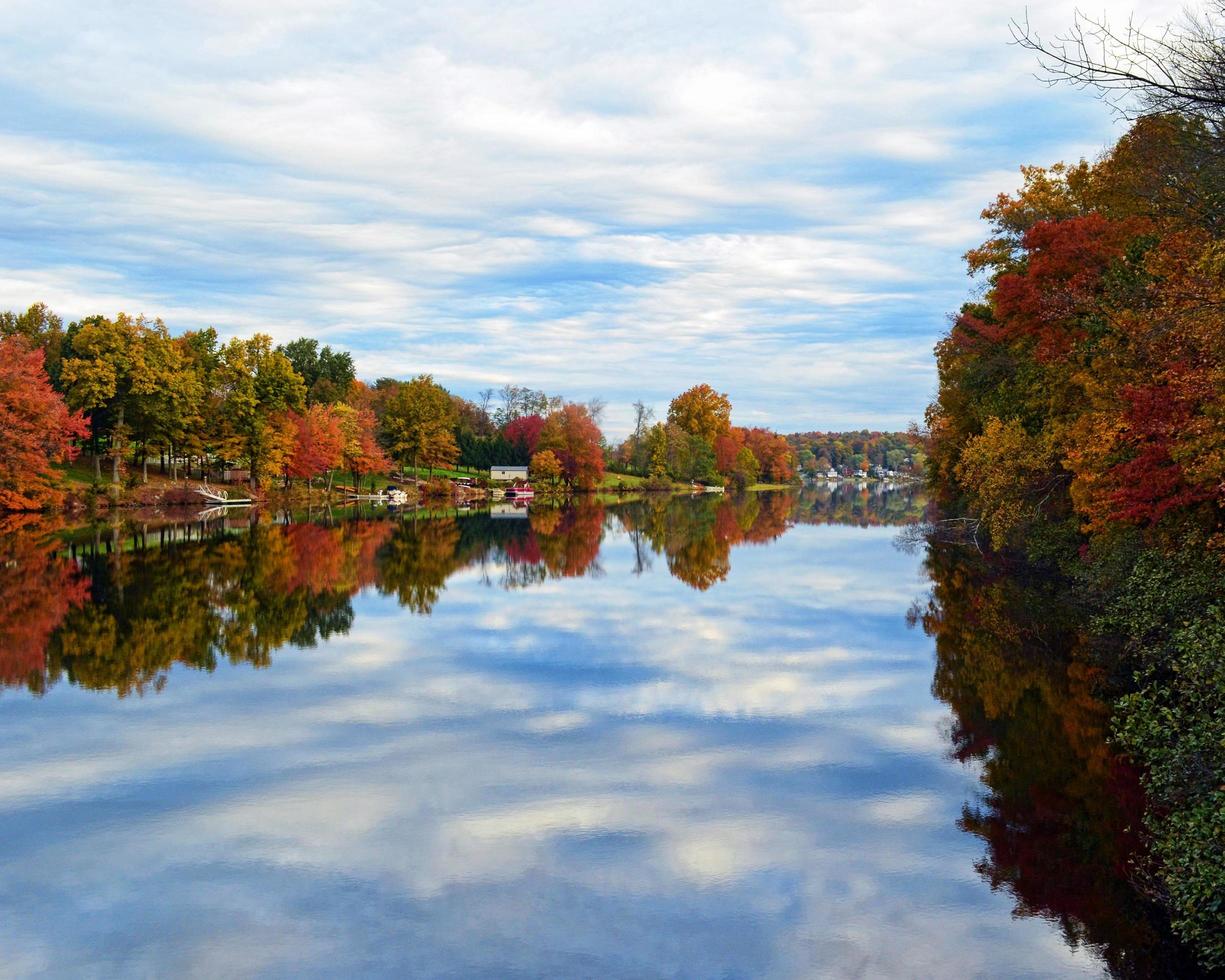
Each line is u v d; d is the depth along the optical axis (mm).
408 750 15922
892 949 9617
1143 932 9875
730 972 9227
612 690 19734
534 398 171375
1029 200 37594
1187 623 16766
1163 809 12766
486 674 21156
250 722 17516
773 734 16672
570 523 72375
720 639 24984
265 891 10953
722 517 81375
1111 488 23031
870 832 12453
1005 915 10266
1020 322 33344
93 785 14320
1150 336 18438
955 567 40438
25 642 24188
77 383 73688
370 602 31188
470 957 9531
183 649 23656
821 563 42906
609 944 9758
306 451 92875
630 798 13719
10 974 9305
